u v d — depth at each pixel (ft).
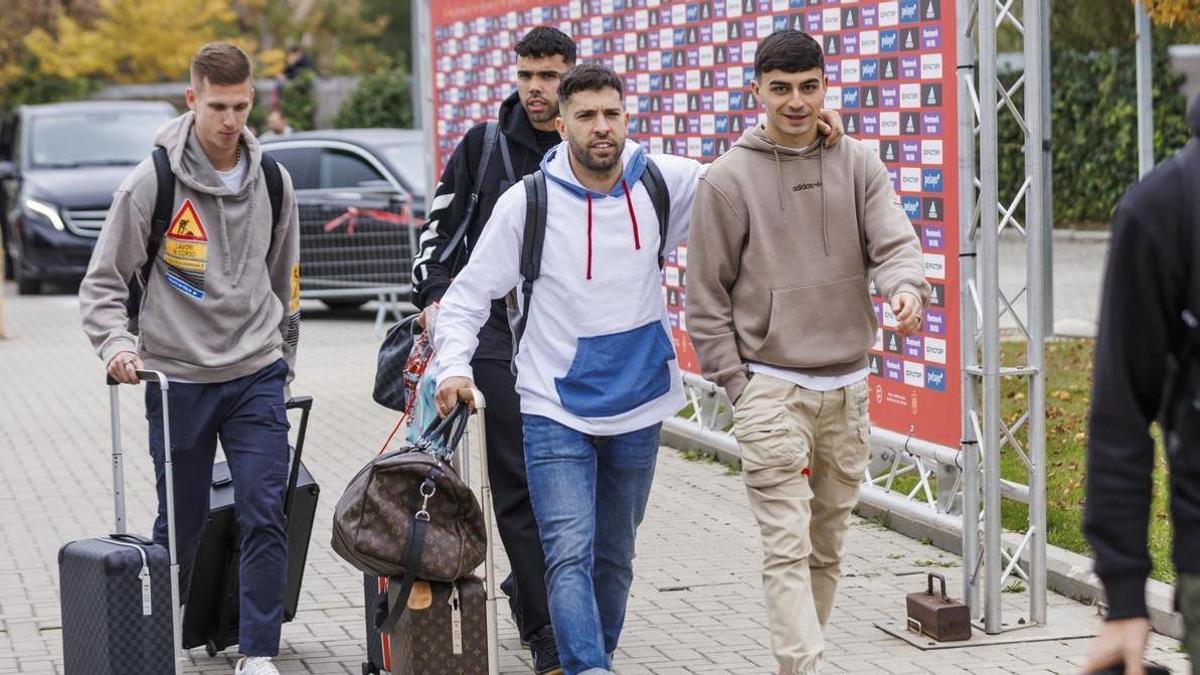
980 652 22.44
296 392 48.80
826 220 19.10
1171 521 11.05
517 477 21.39
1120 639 10.65
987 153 22.68
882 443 28.35
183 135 20.95
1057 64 94.58
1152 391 10.86
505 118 22.16
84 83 131.13
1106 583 10.73
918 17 26.18
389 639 20.40
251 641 20.83
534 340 19.35
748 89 32.50
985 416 23.07
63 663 21.77
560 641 18.75
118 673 19.48
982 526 24.64
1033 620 23.56
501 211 19.13
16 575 27.81
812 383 19.17
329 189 63.26
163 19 132.46
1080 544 27.09
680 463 36.88
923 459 28.40
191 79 21.01
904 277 18.58
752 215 19.04
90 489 35.24
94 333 20.54
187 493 21.45
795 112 18.78
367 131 65.57
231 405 21.25
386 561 18.58
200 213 21.03
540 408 19.16
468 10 46.37
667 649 23.07
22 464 38.27
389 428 42.52
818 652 18.66
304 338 61.93
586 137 18.65
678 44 35.42
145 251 20.93
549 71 21.57
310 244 61.41
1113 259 10.79
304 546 22.95
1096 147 93.20
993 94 22.59
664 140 36.55
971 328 23.47
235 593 22.45
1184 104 89.35
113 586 19.43
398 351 21.43
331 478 36.37
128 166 80.84
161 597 19.74
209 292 21.04
